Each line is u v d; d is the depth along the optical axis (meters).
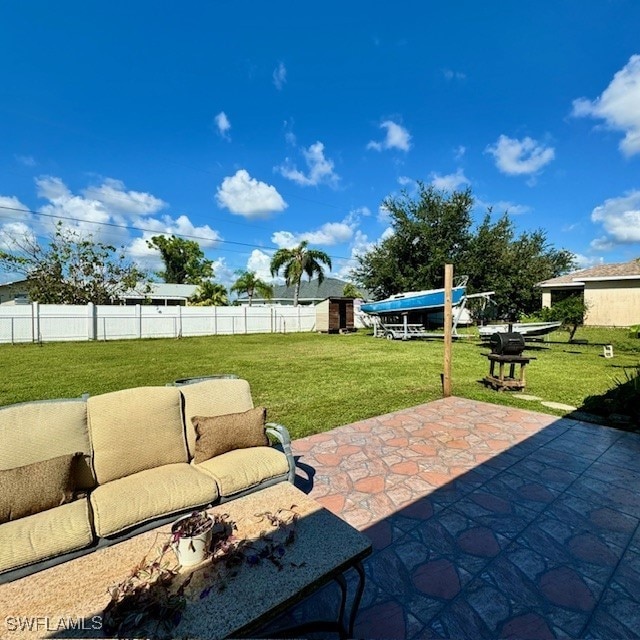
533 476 3.30
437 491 3.05
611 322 18.47
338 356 11.30
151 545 1.75
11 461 2.13
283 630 1.74
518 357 6.50
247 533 1.77
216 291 26.73
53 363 9.93
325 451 3.90
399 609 1.87
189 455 2.74
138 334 17.64
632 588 1.99
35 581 1.51
